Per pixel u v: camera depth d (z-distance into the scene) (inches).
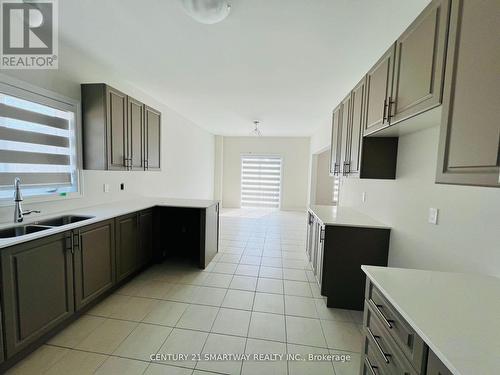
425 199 67.5
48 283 67.3
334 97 144.9
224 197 320.2
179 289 103.1
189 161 227.3
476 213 50.0
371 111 76.5
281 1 65.2
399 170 82.4
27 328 61.7
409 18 70.6
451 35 40.5
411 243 74.1
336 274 91.3
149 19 75.1
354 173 92.9
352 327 80.8
